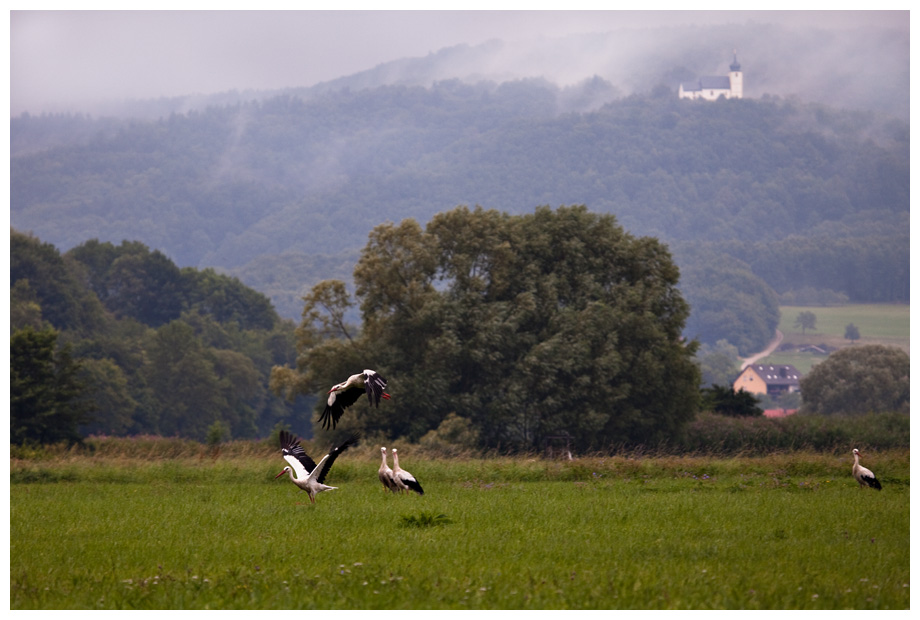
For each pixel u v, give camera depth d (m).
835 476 38.41
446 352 71.81
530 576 16.34
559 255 79.38
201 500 29.84
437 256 77.75
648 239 79.81
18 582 16.44
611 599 15.22
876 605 14.97
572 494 30.89
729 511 25.45
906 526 22.86
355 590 15.76
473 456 64.19
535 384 73.38
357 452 54.16
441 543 20.02
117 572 17.52
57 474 38.06
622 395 72.38
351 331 88.88
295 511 25.94
